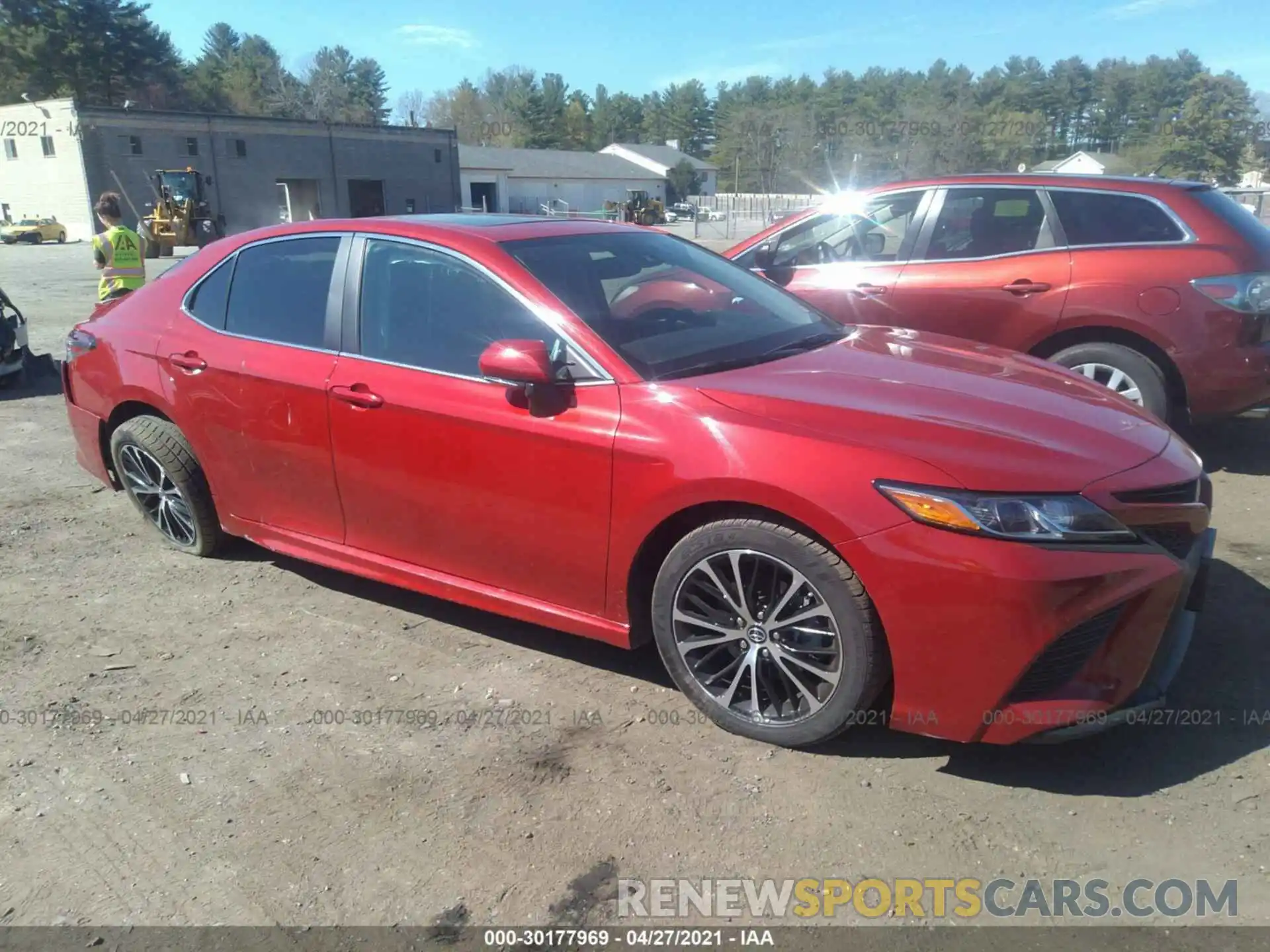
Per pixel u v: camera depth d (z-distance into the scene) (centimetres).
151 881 252
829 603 272
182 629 390
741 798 276
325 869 254
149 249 3678
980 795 273
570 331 321
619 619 316
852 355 346
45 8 7250
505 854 257
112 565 457
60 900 246
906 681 266
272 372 382
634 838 262
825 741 294
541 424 312
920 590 257
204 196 3928
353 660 362
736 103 10519
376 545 372
